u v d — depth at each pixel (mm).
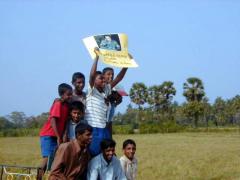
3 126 82750
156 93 103500
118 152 31812
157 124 78875
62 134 7684
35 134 70438
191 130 78188
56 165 6820
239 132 74562
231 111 107000
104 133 7621
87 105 7594
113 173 7379
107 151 7223
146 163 24844
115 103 7945
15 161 25438
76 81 7887
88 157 7121
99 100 7582
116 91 7980
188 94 96750
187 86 97562
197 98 97125
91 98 7551
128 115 103938
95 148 7504
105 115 7668
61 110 7629
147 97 104125
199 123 106000
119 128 73500
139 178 19203
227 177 19578
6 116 84875
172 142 46500
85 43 7660
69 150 6832
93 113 7539
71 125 7648
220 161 25719
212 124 107688
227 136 60875
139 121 102438
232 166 23125
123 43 7789
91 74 7457
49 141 8109
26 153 32281
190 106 94688
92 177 7160
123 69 8188
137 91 103938
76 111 7422
